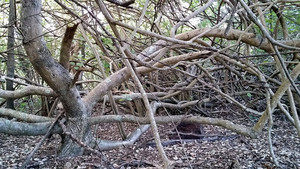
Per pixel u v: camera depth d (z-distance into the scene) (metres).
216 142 3.59
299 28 4.37
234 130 3.12
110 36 1.99
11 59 4.06
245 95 5.18
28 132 2.90
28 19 2.23
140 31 2.18
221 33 3.45
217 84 4.14
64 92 2.67
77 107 2.85
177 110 5.24
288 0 3.19
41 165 2.74
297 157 2.94
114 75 3.16
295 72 2.77
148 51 3.42
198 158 2.97
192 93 5.38
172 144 3.55
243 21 3.91
